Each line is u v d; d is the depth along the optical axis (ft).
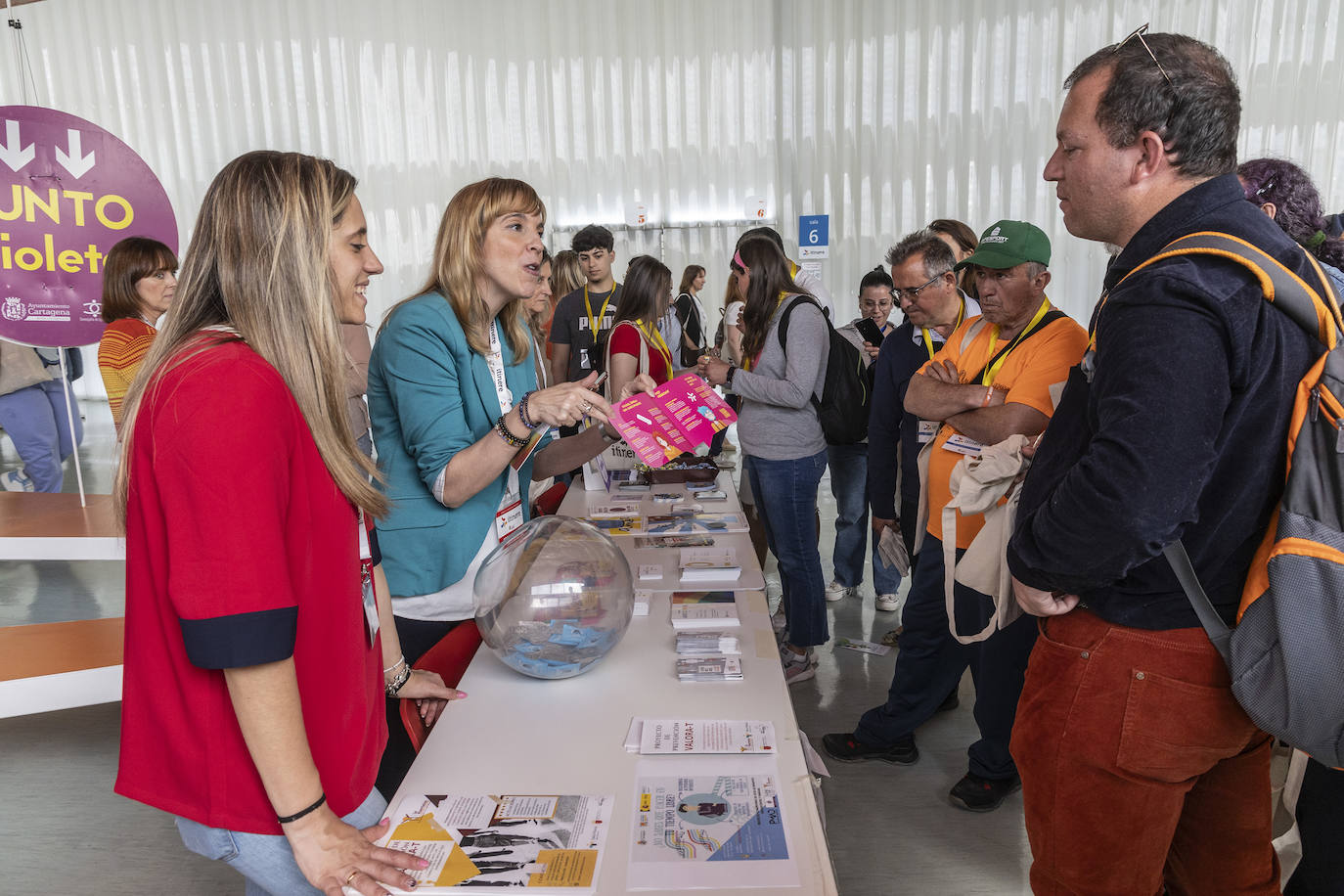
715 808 3.66
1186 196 3.67
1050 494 3.98
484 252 5.42
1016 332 7.38
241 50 28.12
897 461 9.44
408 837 3.49
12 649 8.30
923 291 8.75
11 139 10.94
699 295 28.27
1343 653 3.29
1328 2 22.53
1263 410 3.45
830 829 7.58
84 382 30.91
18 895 6.92
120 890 6.97
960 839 7.39
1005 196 25.84
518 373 6.34
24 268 10.96
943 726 9.40
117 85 28.55
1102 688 3.82
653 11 27.09
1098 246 25.38
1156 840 3.92
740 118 27.35
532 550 4.89
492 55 27.78
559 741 4.25
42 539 9.39
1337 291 4.31
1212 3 23.31
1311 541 3.33
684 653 5.18
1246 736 3.80
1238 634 3.52
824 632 10.23
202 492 2.83
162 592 3.05
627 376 10.67
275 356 3.13
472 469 5.27
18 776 8.79
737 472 18.81
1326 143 23.22
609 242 15.05
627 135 27.84
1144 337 3.40
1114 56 3.81
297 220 3.16
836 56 26.43
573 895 3.18
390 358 5.41
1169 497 3.29
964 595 7.37
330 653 3.36
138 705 3.22
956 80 25.66
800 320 9.45
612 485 9.99
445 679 4.99
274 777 3.05
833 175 27.02
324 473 3.28
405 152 28.43
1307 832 5.32
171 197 29.17
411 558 5.63
